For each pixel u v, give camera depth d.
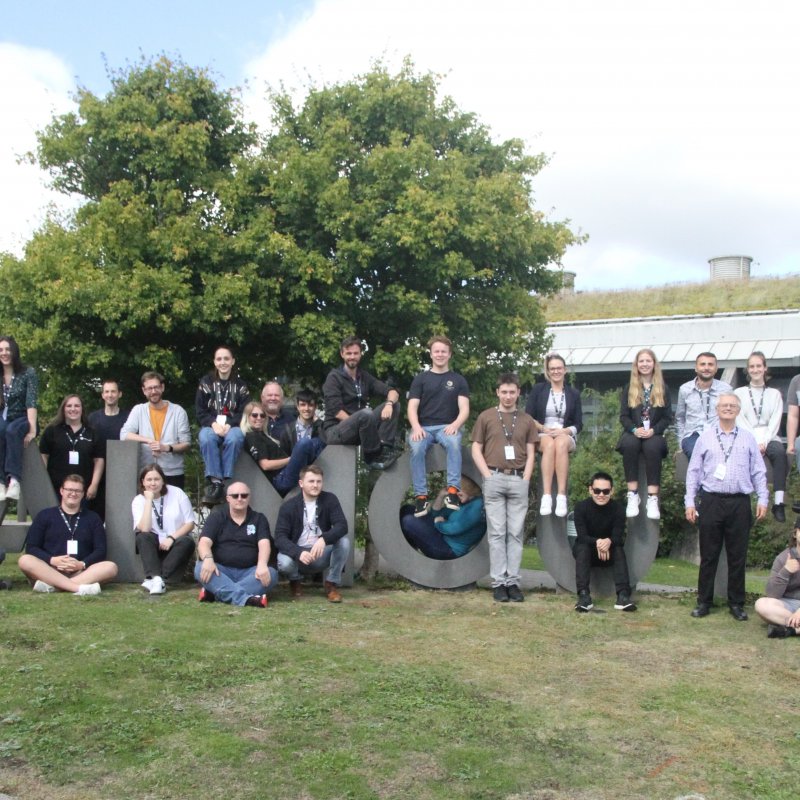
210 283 13.55
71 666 5.68
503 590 8.59
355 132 15.51
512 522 8.66
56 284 13.27
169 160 14.55
